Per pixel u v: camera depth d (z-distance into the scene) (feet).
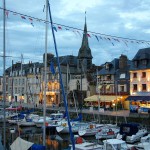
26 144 61.82
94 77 211.41
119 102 176.14
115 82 188.03
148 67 162.09
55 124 121.29
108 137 100.63
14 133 113.50
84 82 211.41
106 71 196.95
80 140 81.76
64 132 112.47
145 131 101.65
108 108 173.17
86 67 239.09
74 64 239.71
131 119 132.26
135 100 159.02
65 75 229.86
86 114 149.79
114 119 136.26
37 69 250.57
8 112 151.64
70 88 221.46
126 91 180.45
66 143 96.43
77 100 207.21
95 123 126.93
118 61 197.36
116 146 73.31
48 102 237.04
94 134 108.37
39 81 245.65
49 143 96.78
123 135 94.99
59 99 227.40
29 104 231.30
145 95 160.45
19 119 132.57
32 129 126.82
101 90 195.21
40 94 238.27
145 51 169.99
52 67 72.84
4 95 62.39
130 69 171.63
